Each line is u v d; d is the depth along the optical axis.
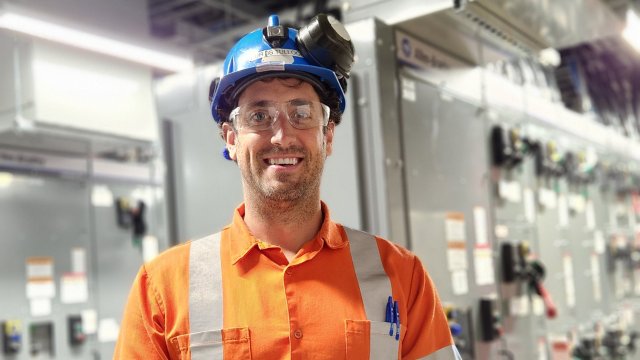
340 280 1.25
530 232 3.16
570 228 3.80
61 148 4.23
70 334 4.16
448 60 2.51
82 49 3.76
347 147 2.04
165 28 4.64
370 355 1.19
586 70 4.88
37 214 4.07
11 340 3.82
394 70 2.14
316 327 1.19
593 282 4.10
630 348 4.53
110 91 3.89
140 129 4.03
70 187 4.27
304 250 1.26
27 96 3.52
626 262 4.85
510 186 2.97
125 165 4.67
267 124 1.23
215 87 1.38
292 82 1.25
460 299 2.36
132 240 4.68
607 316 4.27
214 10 4.57
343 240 1.31
